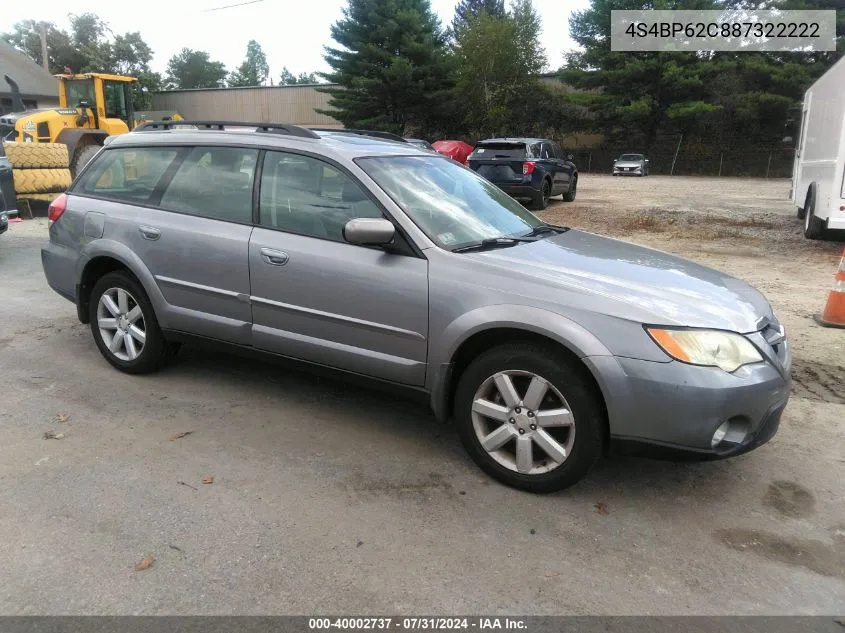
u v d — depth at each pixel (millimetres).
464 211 4094
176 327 4492
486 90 42188
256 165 4199
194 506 3170
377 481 3461
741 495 3436
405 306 3566
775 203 19547
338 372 3953
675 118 39906
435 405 3604
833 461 3812
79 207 4891
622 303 3145
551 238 4156
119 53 54906
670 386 2992
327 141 4113
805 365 5352
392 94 40406
